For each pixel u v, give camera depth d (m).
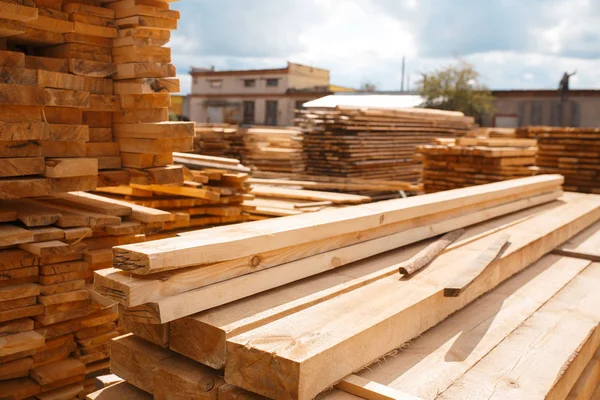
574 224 5.95
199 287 2.65
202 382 2.44
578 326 3.46
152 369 2.62
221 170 6.36
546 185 7.15
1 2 3.82
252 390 2.29
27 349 4.15
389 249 4.07
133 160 5.01
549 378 2.75
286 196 8.69
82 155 4.52
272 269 3.03
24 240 4.11
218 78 50.69
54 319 4.38
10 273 4.20
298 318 2.65
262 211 7.61
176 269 2.60
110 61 4.89
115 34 4.83
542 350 3.08
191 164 6.36
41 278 4.33
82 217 4.43
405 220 4.30
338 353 2.37
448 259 3.97
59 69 4.54
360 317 2.71
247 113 49.56
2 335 4.15
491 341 3.14
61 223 4.34
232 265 2.82
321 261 3.38
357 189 12.73
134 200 5.98
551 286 4.27
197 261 2.61
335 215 3.75
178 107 54.62
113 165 5.04
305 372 2.17
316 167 13.77
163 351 2.70
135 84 4.76
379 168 14.15
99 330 4.79
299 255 3.26
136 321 2.52
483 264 3.76
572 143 11.85
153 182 5.02
